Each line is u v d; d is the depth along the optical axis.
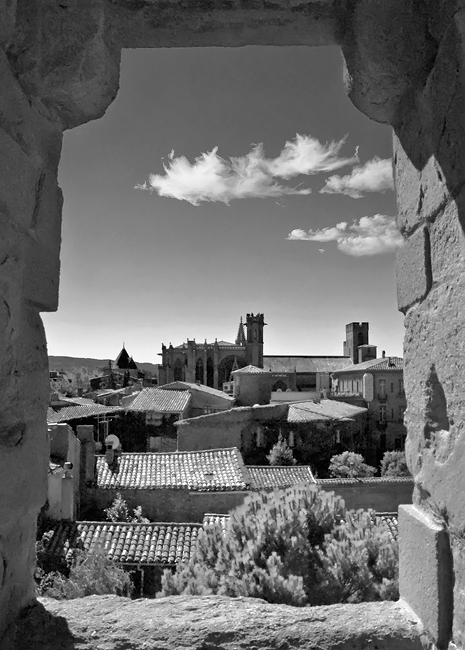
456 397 2.38
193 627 2.67
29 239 2.93
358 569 7.36
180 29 3.33
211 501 19.28
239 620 2.74
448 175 2.47
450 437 2.46
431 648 2.54
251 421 38.28
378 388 59.19
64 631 2.67
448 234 2.48
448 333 2.47
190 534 14.58
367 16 2.94
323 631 2.63
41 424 3.03
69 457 17.97
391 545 7.68
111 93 3.35
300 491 8.99
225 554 8.09
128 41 3.42
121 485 19.55
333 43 3.44
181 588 7.59
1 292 2.59
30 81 2.91
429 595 2.59
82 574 11.54
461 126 2.34
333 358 99.06
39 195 3.06
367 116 3.37
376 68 2.96
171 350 95.31
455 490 2.38
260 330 94.88
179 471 20.89
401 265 3.21
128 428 37.75
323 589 7.27
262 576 6.95
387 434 57.84
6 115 2.66
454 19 2.42
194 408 51.81
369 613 2.82
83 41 2.98
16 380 2.73
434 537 2.54
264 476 22.25
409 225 3.04
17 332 2.76
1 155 2.57
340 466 35.72
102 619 2.80
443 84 2.54
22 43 2.85
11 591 2.76
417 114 2.90
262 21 3.27
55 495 16.05
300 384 89.88
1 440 2.57
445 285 2.51
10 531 2.73
